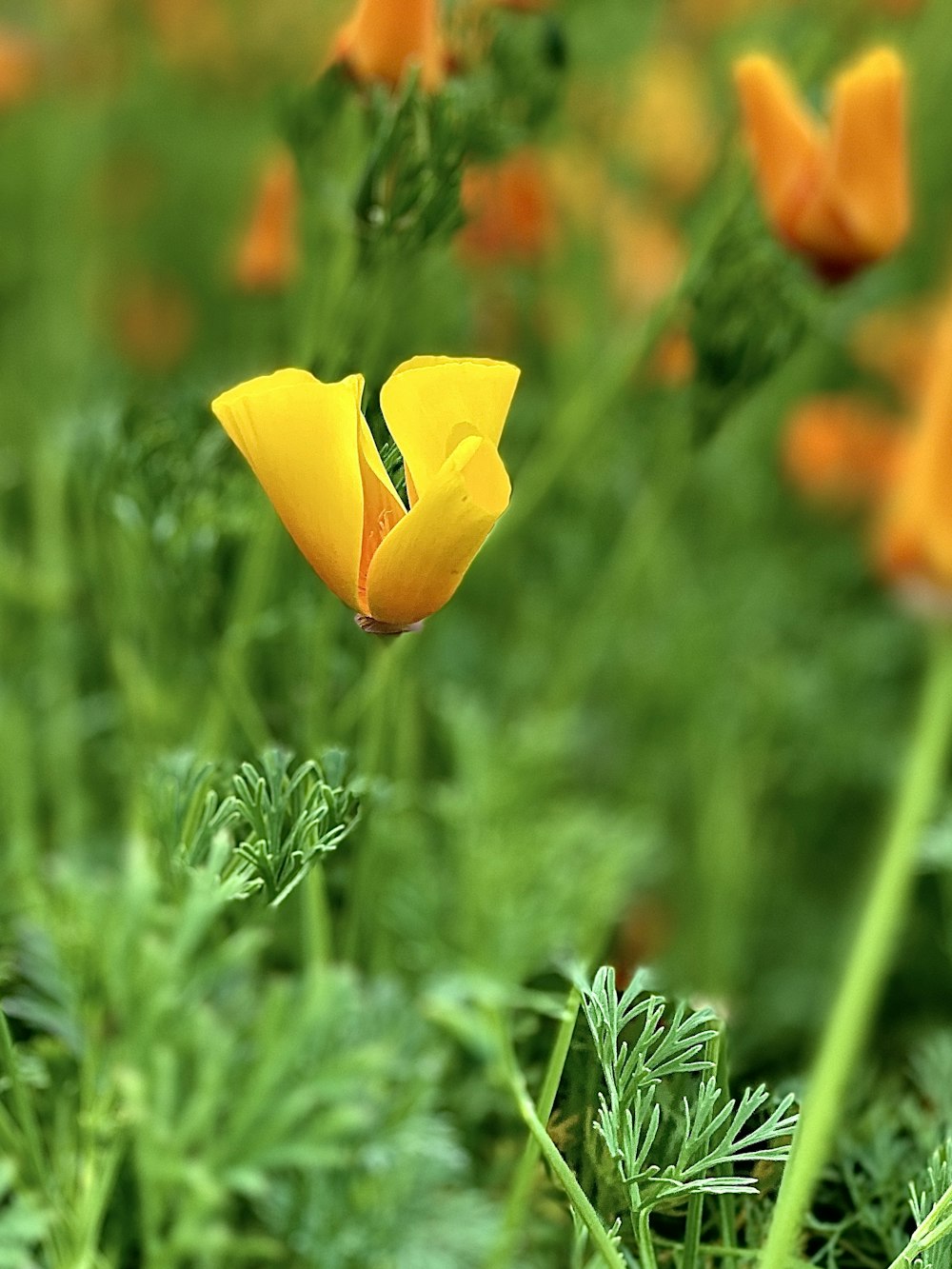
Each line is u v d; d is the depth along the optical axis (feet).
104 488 1.74
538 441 2.66
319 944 1.63
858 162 1.66
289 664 1.80
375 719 1.65
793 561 3.43
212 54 3.46
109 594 1.85
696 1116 1.40
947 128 3.46
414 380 1.34
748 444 3.10
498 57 1.83
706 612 2.98
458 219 1.66
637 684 2.89
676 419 2.44
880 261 1.70
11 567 2.12
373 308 1.70
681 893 2.68
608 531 2.91
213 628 1.76
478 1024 1.69
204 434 1.71
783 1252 1.39
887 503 3.05
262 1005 1.72
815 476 3.18
